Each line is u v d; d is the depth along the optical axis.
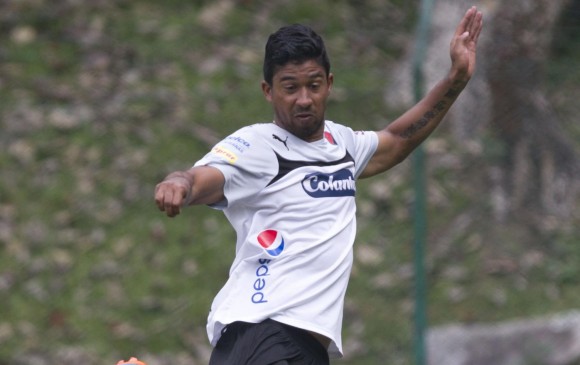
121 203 36.75
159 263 34.88
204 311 33.41
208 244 35.66
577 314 31.12
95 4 45.81
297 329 14.47
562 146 32.59
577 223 32.91
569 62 32.47
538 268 32.75
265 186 14.55
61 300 33.56
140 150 38.44
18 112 39.78
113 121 39.62
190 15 45.41
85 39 43.56
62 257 34.81
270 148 14.64
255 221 14.61
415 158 28.23
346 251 14.79
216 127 39.28
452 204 34.00
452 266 33.41
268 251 14.51
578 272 32.66
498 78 32.41
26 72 41.84
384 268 34.09
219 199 14.32
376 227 35.28
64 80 41.62
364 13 46.19
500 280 32.88
